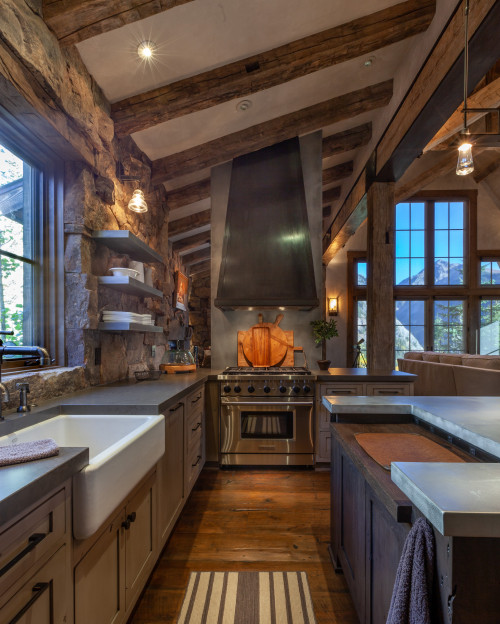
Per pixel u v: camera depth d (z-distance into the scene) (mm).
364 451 1303
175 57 2258
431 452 1268
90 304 2080
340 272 8508
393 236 3963
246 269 3459
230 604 1575
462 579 700
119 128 2523
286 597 1616
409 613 750
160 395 1955
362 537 1342
